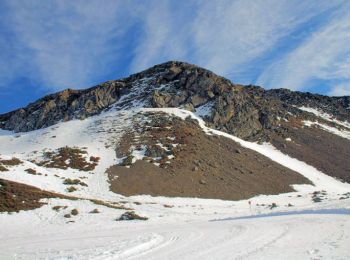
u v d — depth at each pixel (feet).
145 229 108.37
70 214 139.54
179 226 112.57
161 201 196.44
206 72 415.23
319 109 593.42
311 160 341.82
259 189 242.78
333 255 47.47
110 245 68.80
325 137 415.85
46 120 427.74
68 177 213.05
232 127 354.33
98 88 433.07
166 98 382.63
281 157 327.67
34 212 138.51
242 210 182.09
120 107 393.29
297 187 262.88
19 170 193.77
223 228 94.07
